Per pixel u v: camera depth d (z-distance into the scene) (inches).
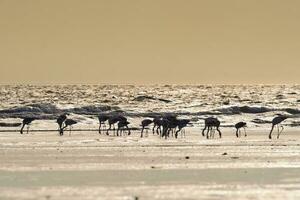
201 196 3902.6
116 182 4325.8
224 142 6973.4
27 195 3905.0
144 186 4195.4
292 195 3937.0
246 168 4943.4
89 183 4288.9
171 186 4200.3
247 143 6870.1
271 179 4466.0
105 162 5231.3
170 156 5634.8
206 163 5196.9
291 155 5748.0
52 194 3937.0
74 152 5895.7
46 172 4714.6
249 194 3964.1
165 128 7701.8
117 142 6904.5
